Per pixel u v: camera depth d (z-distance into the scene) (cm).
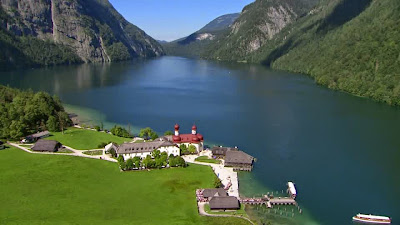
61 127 18925
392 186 13188
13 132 16725
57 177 12694
